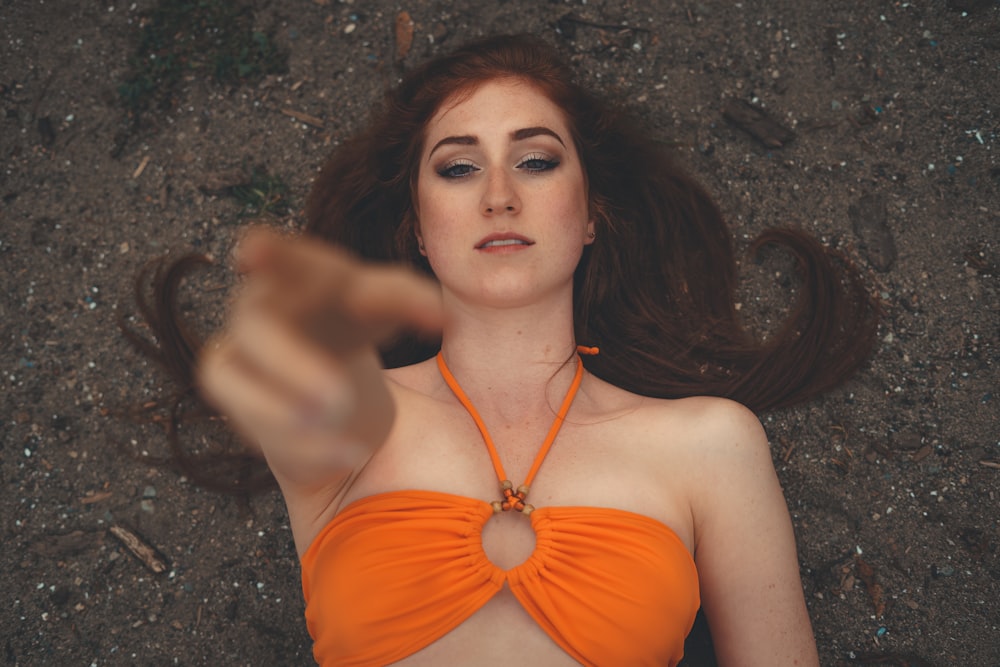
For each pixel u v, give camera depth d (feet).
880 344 7.80
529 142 5.95
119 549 7.58
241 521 7.63
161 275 7.93
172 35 8.25
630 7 8.25
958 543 7.46
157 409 7.82
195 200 8.08
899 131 8.05
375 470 5.57
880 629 7.37
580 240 5.99
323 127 8.19
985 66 8.05
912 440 7.63
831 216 7.99
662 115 8.13
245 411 2.87
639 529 5.30
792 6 8.19
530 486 5.54
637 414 5.96
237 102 8.20
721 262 7.87
